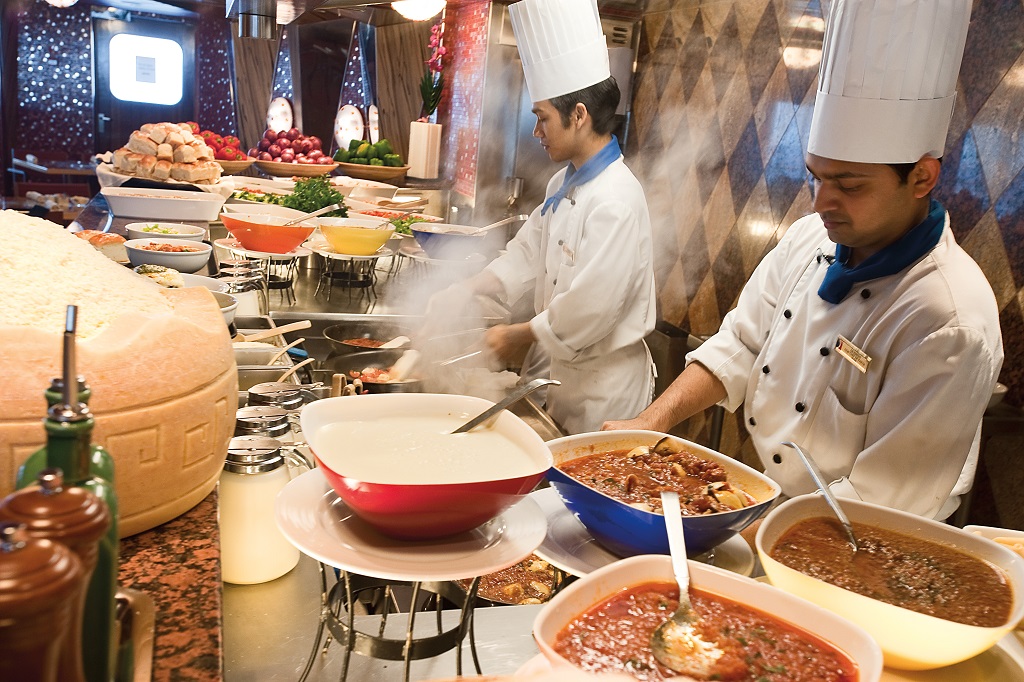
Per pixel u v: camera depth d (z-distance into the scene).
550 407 2.90
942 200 2.63
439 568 0.75
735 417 3.61
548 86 2.62
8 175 7.45
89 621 0.52
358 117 6.71
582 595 0.72
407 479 0.77
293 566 1.06
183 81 7.69
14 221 0.94
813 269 1.88
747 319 2.06
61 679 0.38
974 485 2.39
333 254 2.99
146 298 0.98
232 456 1.00
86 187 7.59
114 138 7.69
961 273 1.57
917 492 1.56
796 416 1.85
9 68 7.18
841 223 1.59
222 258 2.98
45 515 0.40
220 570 0.83
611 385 2.76
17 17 7.08
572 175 2.80
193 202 3.40
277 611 0.97
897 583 0.88
